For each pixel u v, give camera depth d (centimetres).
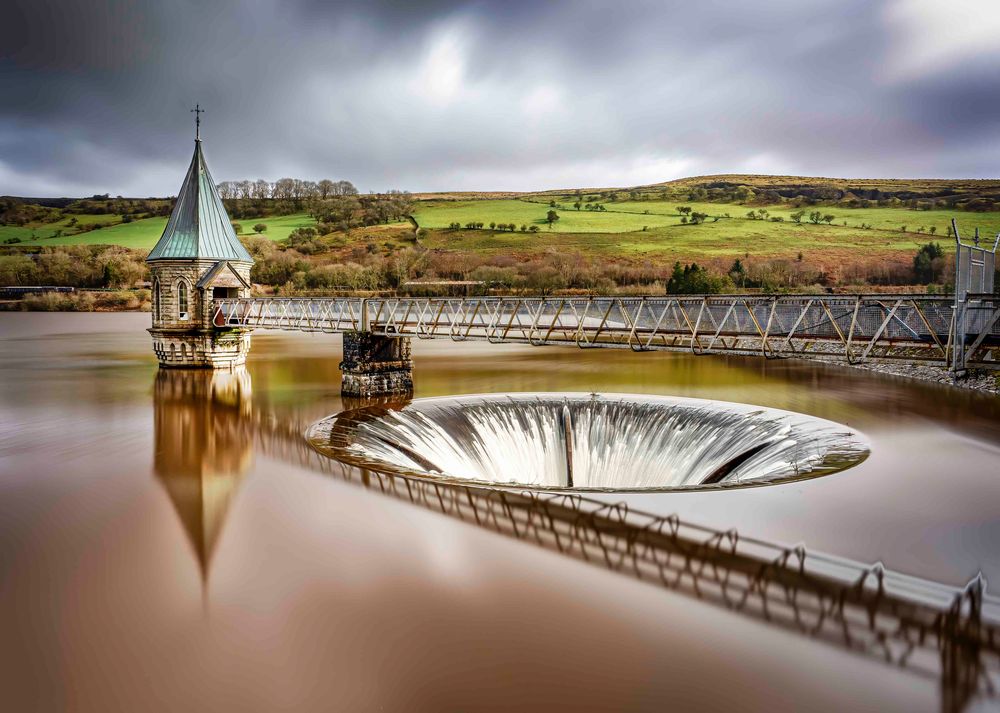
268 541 1656
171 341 4509
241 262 4638
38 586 1427
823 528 1720
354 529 1731
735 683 1087
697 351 2372
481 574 1469
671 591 1382
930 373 4019
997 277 4125
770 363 5212
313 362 5378
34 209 17312
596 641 1204
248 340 4847
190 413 3209
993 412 3084
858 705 1035
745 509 1861
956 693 1065
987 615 1293
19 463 2339
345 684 1095
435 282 11069
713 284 7844
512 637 1223
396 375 3694
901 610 1306
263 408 3325
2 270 12531
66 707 1044
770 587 1412
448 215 16250
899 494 1955
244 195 18988
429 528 1741
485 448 2873
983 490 2000
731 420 2877
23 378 4294
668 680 1092
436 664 1141
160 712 1033
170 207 17938
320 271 11888
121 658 1172
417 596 1376
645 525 1752
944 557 1541
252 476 2197
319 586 1423
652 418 3055
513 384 4084
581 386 3972
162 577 1469
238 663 1152
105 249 13388
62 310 11819
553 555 1573
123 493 2016
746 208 15512
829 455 2352
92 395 3684
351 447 2566
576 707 1032
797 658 1155
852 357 2031
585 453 2872
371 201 17862
